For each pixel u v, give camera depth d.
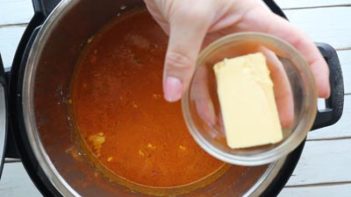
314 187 0.60
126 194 0.56
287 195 0.60
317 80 0.49
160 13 0.50
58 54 0.53
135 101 0.56
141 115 0.56
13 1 0.60
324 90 0.49
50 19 0.48
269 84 0.44
